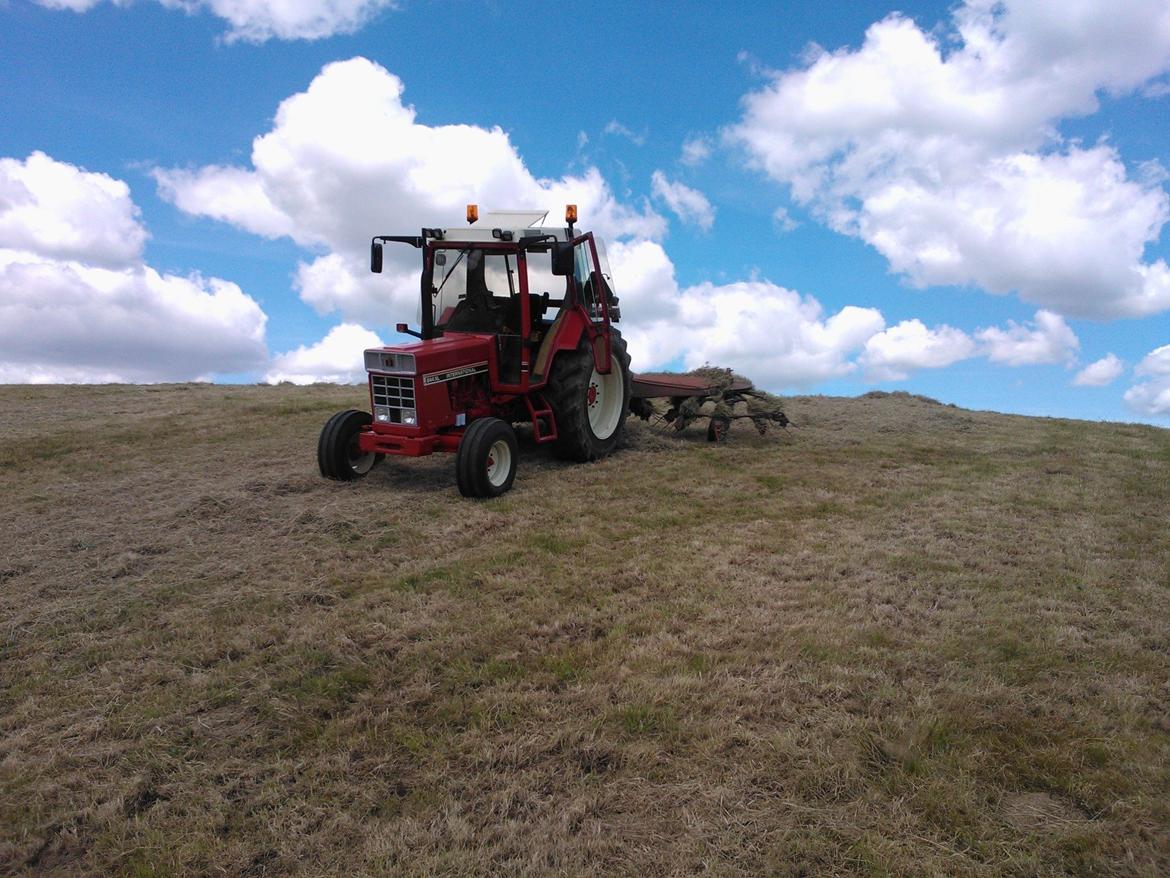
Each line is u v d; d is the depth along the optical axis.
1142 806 2.54
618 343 7.97
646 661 3.49
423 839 2.45
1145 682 3.32
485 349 6.64
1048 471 7.16
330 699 3.26
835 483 6.67
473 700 3.21
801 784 2.64
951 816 2.49
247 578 4.59
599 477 6.87
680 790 2.63
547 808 2.57
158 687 3.40
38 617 4.09
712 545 5.05
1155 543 5.10
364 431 6.66
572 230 7.00
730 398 8.93
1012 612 3.99
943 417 10.51
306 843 2.46
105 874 2.38
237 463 7.47
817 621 3.86
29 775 2.82
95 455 7.96
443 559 4.85
